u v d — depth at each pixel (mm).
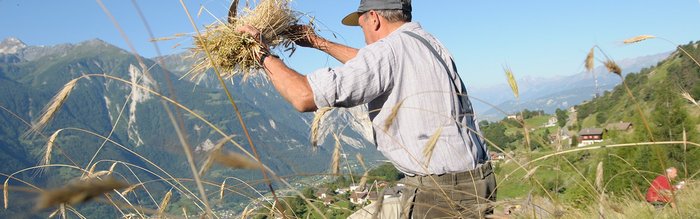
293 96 2547
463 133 2617
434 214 2498
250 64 2982
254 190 1756
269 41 3184
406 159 2514
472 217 2373
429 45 2711
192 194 1691
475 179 2555
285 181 1687
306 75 2555
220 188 1663
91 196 618
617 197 3662
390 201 2600
